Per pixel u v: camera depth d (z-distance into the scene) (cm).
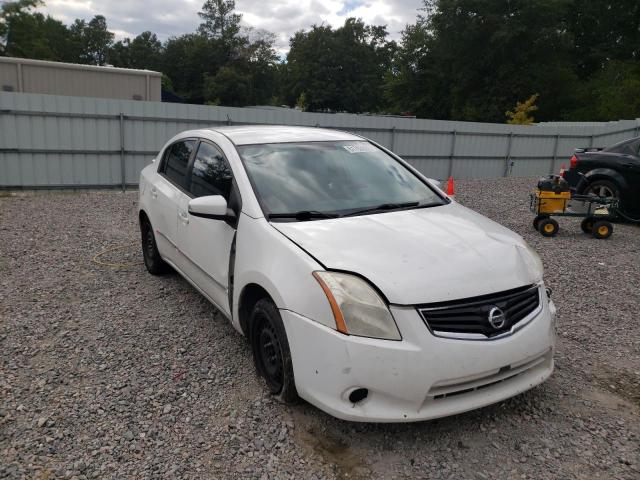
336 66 7194
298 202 385
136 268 639
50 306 515
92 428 323
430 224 367
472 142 2033
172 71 8900
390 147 1867
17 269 633
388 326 286
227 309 399
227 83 7362
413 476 286
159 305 518
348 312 289
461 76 4509
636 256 752
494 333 301
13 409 341
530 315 321
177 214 484
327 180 415
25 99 1296
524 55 4312
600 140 2294
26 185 1340
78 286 573
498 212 1114
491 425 330
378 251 320
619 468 293
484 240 351
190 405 348
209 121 1512
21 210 1045
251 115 1575
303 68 7262
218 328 465
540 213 883
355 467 292
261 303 343
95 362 404
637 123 2223
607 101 3709
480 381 298
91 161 1398
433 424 331
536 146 2178
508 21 4253
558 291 587
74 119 1356
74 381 377
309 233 341
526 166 2186
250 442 311
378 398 288
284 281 317
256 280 342
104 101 1377
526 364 317
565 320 502
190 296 541
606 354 430
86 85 1992
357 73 7250
